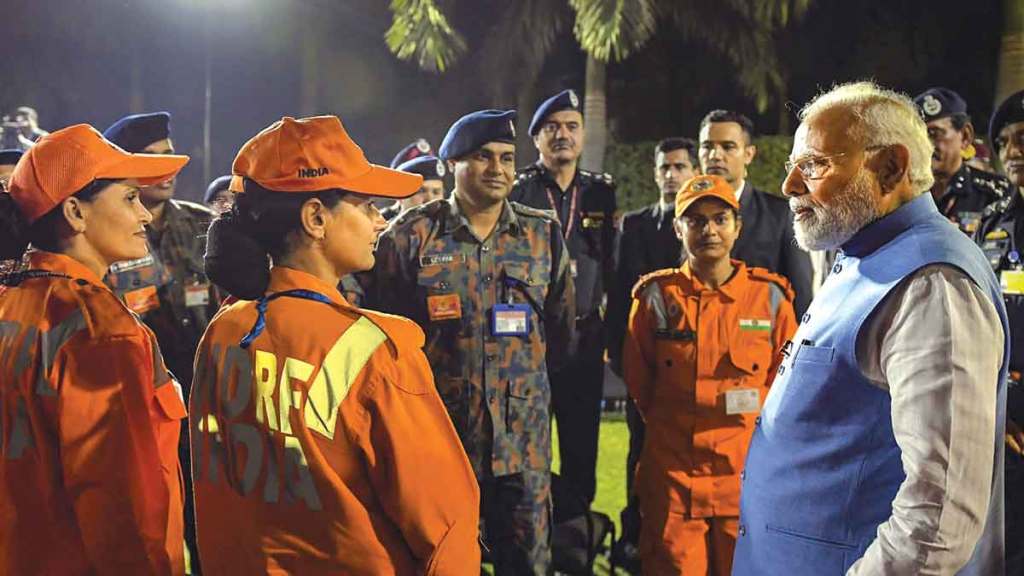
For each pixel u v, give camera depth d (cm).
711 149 409
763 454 202
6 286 197
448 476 167
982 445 165
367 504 165
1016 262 306
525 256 332
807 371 190
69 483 187
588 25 998
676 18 1113
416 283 324
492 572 405
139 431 190
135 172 206
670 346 332
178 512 204
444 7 1105
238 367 169
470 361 322
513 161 329
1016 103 309
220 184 449
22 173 200
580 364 438
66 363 187
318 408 162
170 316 365
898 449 178
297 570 163
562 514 387
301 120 174
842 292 189
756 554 202
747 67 1127
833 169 188
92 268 205
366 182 174
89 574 190
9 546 190
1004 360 179
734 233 333
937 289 171
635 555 396
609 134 1441
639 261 425
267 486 165
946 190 375
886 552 167
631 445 416
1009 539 288
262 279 173
